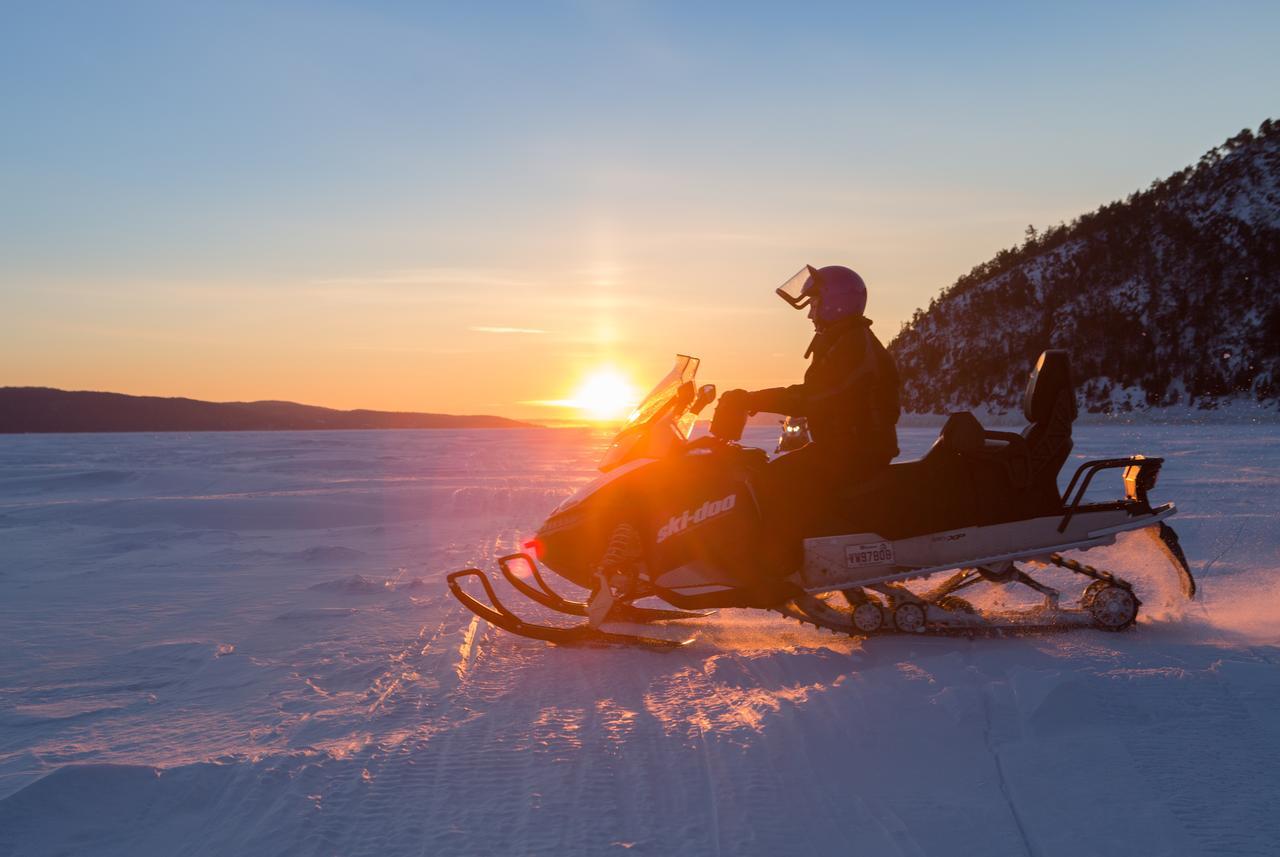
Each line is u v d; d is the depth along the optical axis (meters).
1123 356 161.25
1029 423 5.72
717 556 5.56
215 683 5.08
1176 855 2.64
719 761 3.43
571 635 5.66
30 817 2.93
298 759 3.54
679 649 5.53
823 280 5.49
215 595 8.17
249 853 2.76
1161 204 193.12
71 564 10.41
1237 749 3.44
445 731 3.90
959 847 2.74
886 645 5.38
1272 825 2.82
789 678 4.71
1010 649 5.13
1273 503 14.01
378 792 3.23
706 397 5.75
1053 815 2.93
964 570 5.93
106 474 26.78
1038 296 185.00
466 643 5.85
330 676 5.12
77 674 5.35
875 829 2.87
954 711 3.81
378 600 7.73
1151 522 5.62
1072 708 3.79
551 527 5.81
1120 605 5.53
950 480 5.57
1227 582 7.55
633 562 5.59
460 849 2.78
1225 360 150.00
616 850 2.76
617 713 4.13
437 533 13.16
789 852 2.73
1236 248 168.12
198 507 15.84
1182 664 4.68
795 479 5.55
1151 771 3.24
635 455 5.76
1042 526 5.61
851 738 3.59
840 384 5.44
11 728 4.27
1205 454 32.19
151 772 3.28
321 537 13.02
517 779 3.35
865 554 5.54
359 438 116.44
